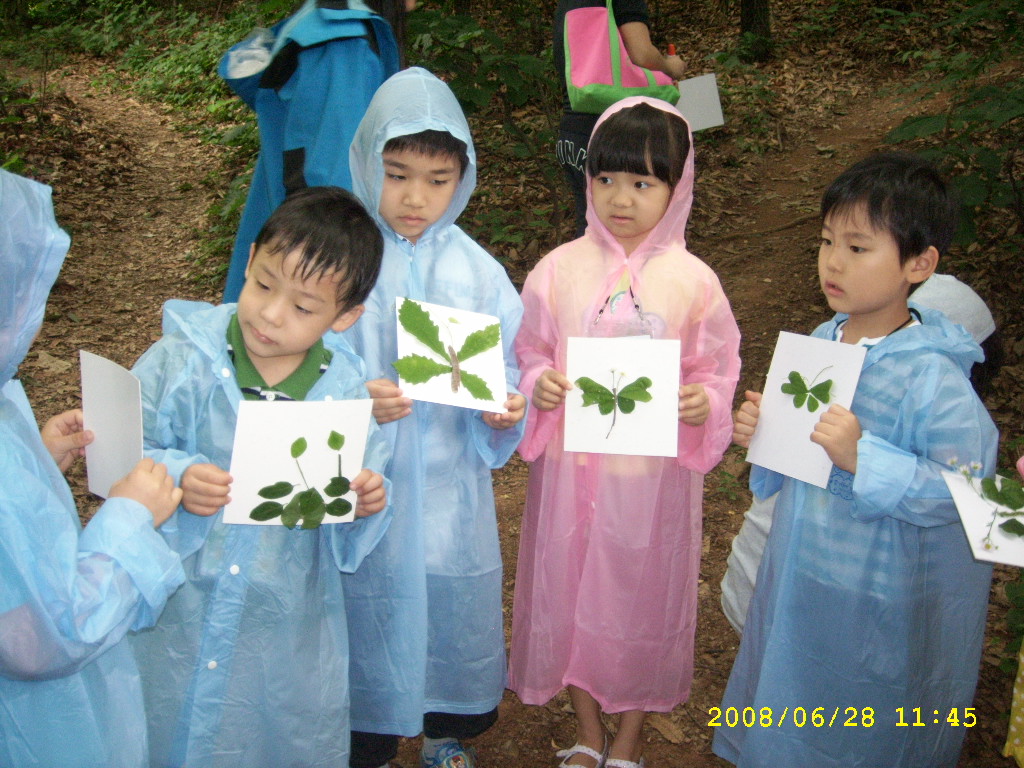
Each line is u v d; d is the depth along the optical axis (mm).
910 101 7824
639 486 2242
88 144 8398
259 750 1870
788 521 2096
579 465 2303
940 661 2037
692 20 10875
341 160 2506
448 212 2252
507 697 2777
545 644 2377
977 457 1836
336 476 1710
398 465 2145
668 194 2207
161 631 1782
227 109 9617
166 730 1799
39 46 11891
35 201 1297
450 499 2209
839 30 9781
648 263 2305
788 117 8055
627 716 2449
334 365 1867
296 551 1839
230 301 2902
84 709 1448
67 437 1749
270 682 1835
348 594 2193
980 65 4879
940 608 2008
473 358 2037
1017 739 1891
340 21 2537
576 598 2367
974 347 1877
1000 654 2750
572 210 6164
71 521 1383
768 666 2119
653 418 2115
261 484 1666
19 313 1317
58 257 1336
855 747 2051
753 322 4996
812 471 1947
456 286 2229
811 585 2045
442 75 5758
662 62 3818
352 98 2518
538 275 2395
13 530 1265
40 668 1328
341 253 1642
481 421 2217
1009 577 3082
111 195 7547
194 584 1777
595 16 3646
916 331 1881
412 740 2637
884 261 1808
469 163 2180
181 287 5961
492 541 2291
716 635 2992
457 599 2240
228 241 6270
